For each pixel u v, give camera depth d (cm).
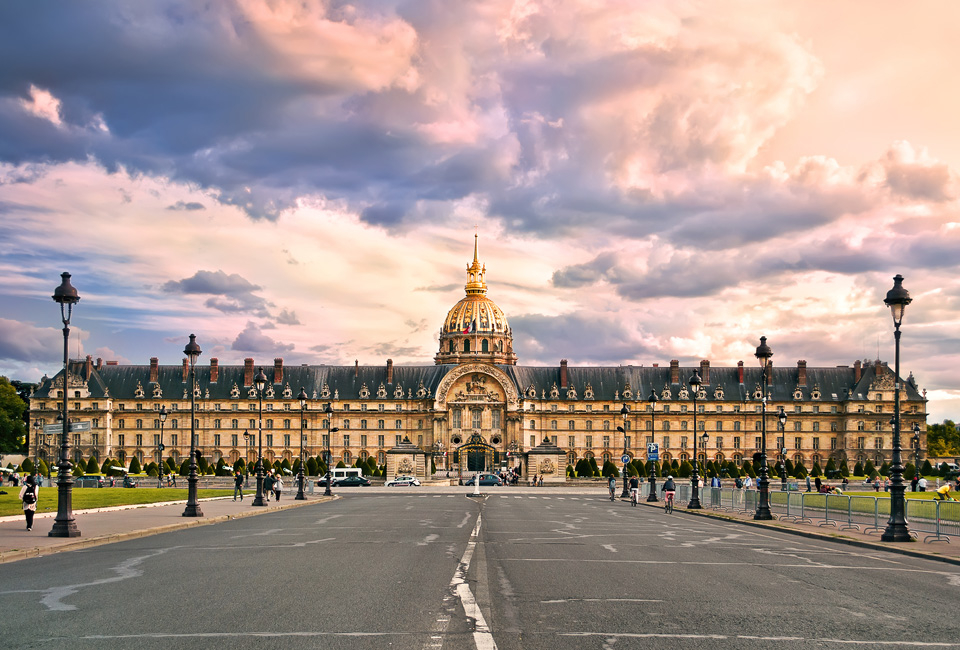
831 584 2848
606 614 2223
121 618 2114
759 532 5341
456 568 3112
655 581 2844
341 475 16750
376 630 1984
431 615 2166
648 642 1908
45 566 3169
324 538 4409
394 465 16788
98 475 15250
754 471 18162
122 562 3288
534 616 2186
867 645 1919
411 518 6219
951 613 2323
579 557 3562
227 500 9150
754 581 2886
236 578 2819
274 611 2209
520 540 4356
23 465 15738
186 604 2311
